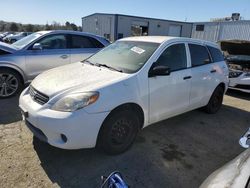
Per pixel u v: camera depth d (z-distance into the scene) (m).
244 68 7.03
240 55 7.71
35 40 5.78
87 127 2.78
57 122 2.68
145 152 3.37
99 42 6.86
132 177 2.81
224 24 24.28
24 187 2.54
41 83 3.19
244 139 1.97
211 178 1.82
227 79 5.26
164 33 32.16
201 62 4.50
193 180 2.84
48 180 2.67
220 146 3.74
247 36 22.38
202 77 4.42
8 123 4.03
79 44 6.50
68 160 3.06
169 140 3.80
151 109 3.52
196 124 4.57
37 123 2.82
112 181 1.48
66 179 2.71
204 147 3.66
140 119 3.46
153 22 30.84
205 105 4.91
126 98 3.08
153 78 3.44
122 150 3.26
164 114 3.79
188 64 4.15
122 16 28.75
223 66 5.08
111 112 2.98
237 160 1.94
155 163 3.12
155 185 2.71
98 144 3.04
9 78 5.40
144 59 3.51
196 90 4.35
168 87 3.69
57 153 3.20
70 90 2.86
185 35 33.81
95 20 32.97
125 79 3.13
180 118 4.85
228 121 4.85
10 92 5.45
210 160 3.30
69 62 6.27
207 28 26.03
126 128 3.23
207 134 4.14
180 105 4.06
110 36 29.45
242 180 1.55
